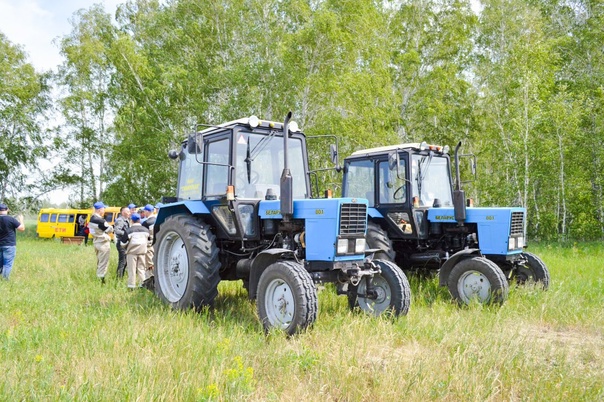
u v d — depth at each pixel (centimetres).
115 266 1025
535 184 1994
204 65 2236
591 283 824
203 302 597
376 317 570
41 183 2950
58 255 1352
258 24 2227
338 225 534
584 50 2280
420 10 2481
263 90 2062
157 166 2269
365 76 1914
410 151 829
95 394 328
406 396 355
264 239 614
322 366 402
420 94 2402
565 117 1845
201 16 2311
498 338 493
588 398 361
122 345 442
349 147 1930
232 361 408
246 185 609
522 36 2245
